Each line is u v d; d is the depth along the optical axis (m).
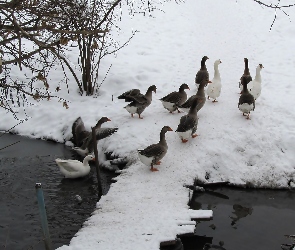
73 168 10.57
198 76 13.56
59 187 10.43
